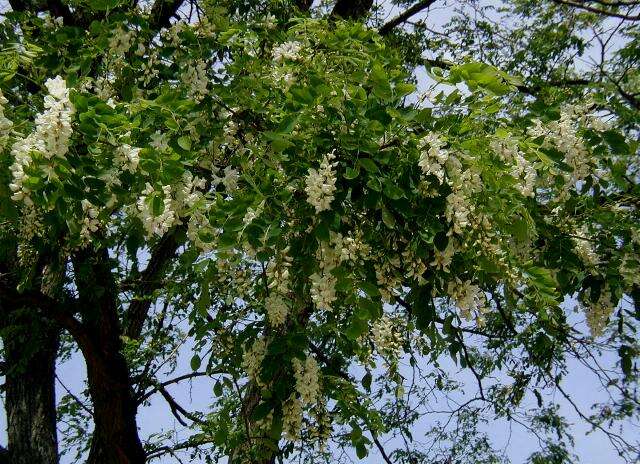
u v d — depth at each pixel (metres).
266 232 3.36
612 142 4.14
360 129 3.44
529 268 3.88
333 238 3.50
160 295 6.39
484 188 3.60
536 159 4.17
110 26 4.27
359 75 3.64
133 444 6.55
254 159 4.05
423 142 3.42
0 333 6.21
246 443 4.88
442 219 3.59
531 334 6.34
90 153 3.20
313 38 4.30
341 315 5.21
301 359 3.83
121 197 3.37
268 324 4.51
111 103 3.47
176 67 4.43
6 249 4.66
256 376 4.36
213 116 4.27
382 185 3.38
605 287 4.57
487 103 3.56
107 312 6.38
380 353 4.73
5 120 3.07
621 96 6.02
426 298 3.71
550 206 4.73
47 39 4.41
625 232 4.63
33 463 7.04
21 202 3.13
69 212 3.31
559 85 7.80
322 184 3.30
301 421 4.24
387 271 3.66
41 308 6.15
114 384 6.40
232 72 4.36
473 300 3.67
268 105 4.23
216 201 3.56
